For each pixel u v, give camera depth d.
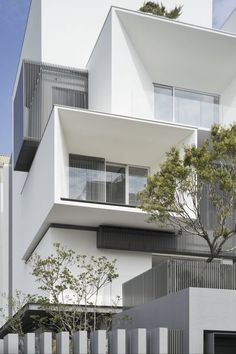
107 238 17.25
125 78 18.03
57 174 15.49
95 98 19.28
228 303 9.53
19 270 24.28
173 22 18.41
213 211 17.09
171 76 19.66
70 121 16.36
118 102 17.72
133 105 17.98
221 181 11.74
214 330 9.34
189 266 10.77
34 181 19.62
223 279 10.74
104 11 22.20
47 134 16.91
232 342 9.88
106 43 18.47
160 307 10.70
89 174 17.08
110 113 16.55
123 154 18.44
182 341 9.38
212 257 12.34
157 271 11.47
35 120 19.27
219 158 12.23
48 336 8.98
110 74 17.83
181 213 12.86
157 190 12.19
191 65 19.62
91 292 15.70
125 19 18.19
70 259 15.51
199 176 12.16
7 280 28.17
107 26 18.48
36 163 19.27
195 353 9.16
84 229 17.48
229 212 12.31
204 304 9.41
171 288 10.70
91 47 21.67
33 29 23.55
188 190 12.38
